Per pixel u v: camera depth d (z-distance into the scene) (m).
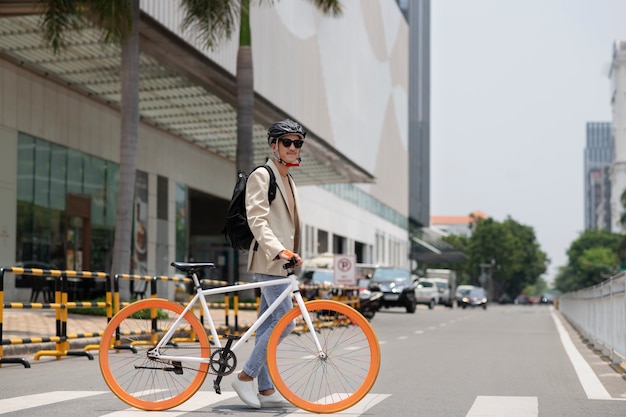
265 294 10.00
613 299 18.84
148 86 42.62
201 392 11.92
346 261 42.38
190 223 70.31
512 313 73.81
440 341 26.64
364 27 105.69
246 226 10.12
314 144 56.19
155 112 48.28
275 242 9.79
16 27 33.28
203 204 70.12
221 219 69.81
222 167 64.25
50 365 16.88
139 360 10.10
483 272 198.88
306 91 75.94
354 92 99.62
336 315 9.82
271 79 61.25
